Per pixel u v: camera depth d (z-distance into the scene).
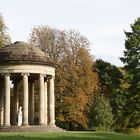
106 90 133.75
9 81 79.25
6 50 81.06
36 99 99.62
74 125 106.62
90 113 107.88
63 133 67.25
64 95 102.44
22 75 78.81
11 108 100.31
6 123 78.00
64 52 104.38
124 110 111.00
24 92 78.31
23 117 77.56
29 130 75.44
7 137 58.47
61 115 103.12
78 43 105.75
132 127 110.38
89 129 106.75
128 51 111.31
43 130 76.25
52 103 82.19
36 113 99.69
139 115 108.69
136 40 110.38
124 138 65.50
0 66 79.62
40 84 80.00
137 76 108.31
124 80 115.06
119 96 127.25
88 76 105.06
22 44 82.00
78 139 58.97
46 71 80.94
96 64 136.62
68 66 103.25
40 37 105.69
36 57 79.94
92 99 108.81
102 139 60.62
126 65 111.50
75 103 102.00
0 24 98.94
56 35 105.62
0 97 83.25
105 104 110.19
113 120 114.94
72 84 102.69
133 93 108.25
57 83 102.25
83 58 104.75
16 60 78.88
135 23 112.81
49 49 104.62
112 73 134.12
